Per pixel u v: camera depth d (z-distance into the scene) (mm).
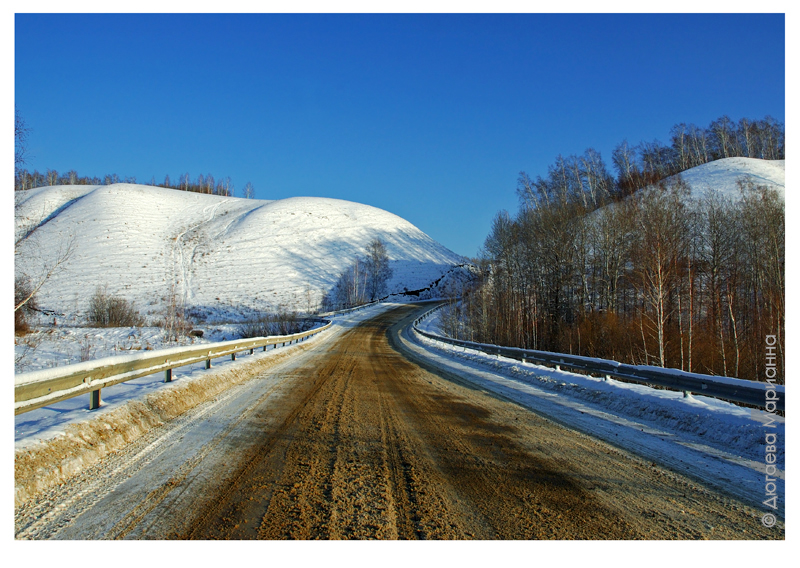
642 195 40938
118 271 70062
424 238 124250
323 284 81062
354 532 3818
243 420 7867
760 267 33156
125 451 5895
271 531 3793
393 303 77375
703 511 4461
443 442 6793
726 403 8281
